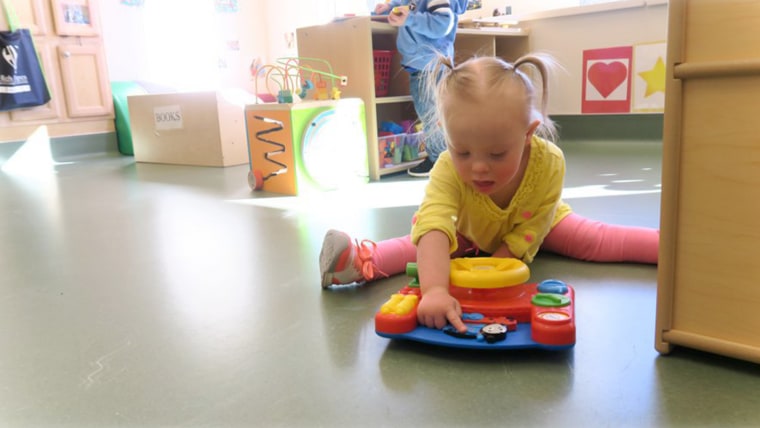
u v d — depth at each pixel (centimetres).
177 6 397
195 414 60
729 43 58
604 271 99
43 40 321
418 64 200
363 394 62
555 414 56
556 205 97
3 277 113
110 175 259
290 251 120
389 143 217
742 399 58
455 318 71
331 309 87
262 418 58
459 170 79
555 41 284
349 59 209
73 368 72
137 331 83
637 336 72
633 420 55
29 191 223
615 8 262
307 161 187
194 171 260
